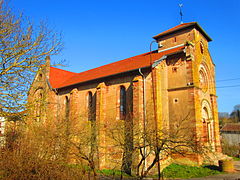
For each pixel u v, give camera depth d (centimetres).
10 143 1157
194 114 1734
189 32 2128
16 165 908
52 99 2695
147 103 1800
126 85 2020
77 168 1068
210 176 1502
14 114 1209
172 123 1844
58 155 1129
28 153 990
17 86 1234
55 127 1421
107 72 2366
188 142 992
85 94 2416
